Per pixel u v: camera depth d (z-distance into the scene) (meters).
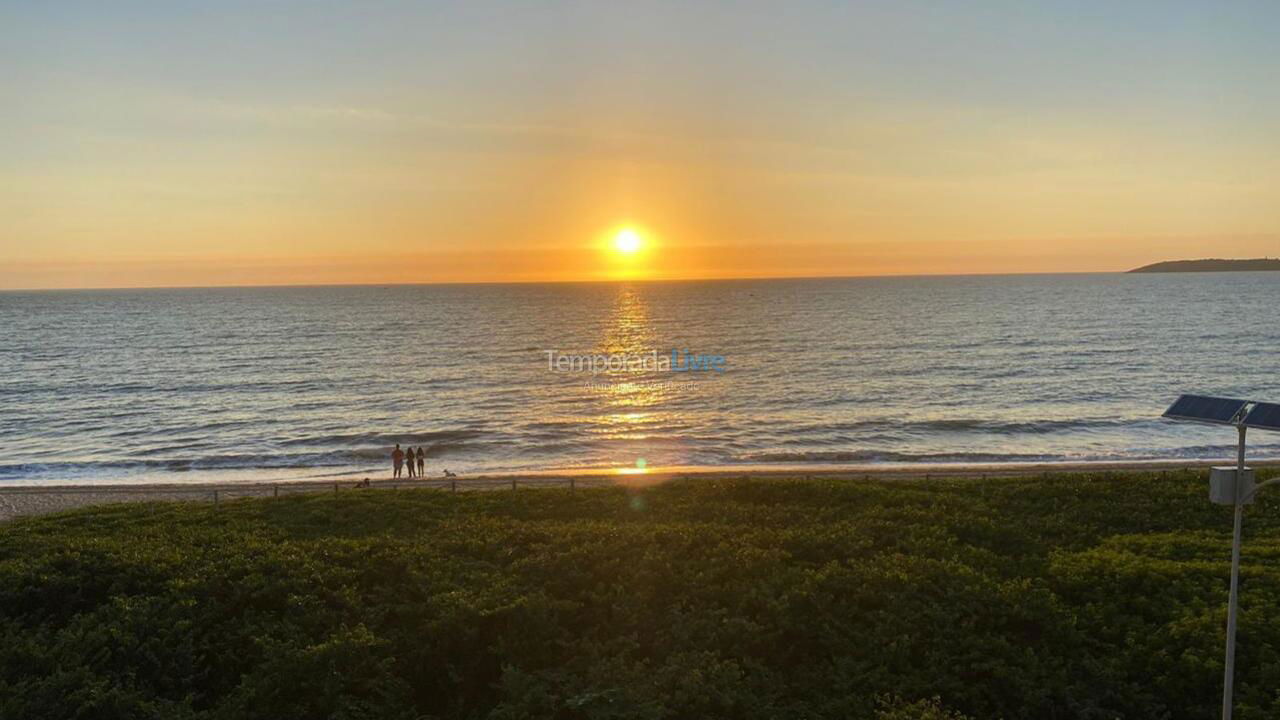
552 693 12.38
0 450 49.41
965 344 101.19
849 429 52.59
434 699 13.16
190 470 43.19
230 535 20.89
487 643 13.84
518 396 68.50
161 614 14.48
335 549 18.34
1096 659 13.46
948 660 13.23
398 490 28.17
